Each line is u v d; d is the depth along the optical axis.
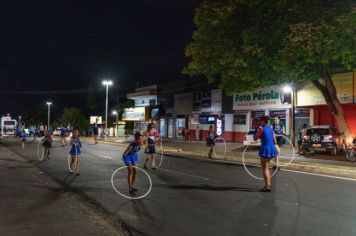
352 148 21.53
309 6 18.70
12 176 16.28
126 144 40.09
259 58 20.80
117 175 16.44
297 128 35.16
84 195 12.19
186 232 8.20
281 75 22.05
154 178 15.34
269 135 12.18
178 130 54.09
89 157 25.05
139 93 63.34
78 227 8.30
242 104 40.66
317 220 8.88
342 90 29.27
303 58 19.78
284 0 18.81
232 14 21.14
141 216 9.54
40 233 7.71
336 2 18.44
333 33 17.97
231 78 24.25
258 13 19.86
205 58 23.36
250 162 21.56
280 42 19.59
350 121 30.58
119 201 11.27
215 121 45.78
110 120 72.31
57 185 14.20
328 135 24.38
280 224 8.60
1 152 31.05
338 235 7.81
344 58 18.97
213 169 18.05
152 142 18.47
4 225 8.22
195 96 48.97
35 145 41.62
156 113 58.97
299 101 33.09
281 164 19.05
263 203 10.62
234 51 21.73
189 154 27.59
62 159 24.47
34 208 9.95
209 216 9.40
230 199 11.20
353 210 9.77
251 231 8.14
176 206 10.50
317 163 19.25
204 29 22.44
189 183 14.07
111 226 8.65
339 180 14.46
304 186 13.12
